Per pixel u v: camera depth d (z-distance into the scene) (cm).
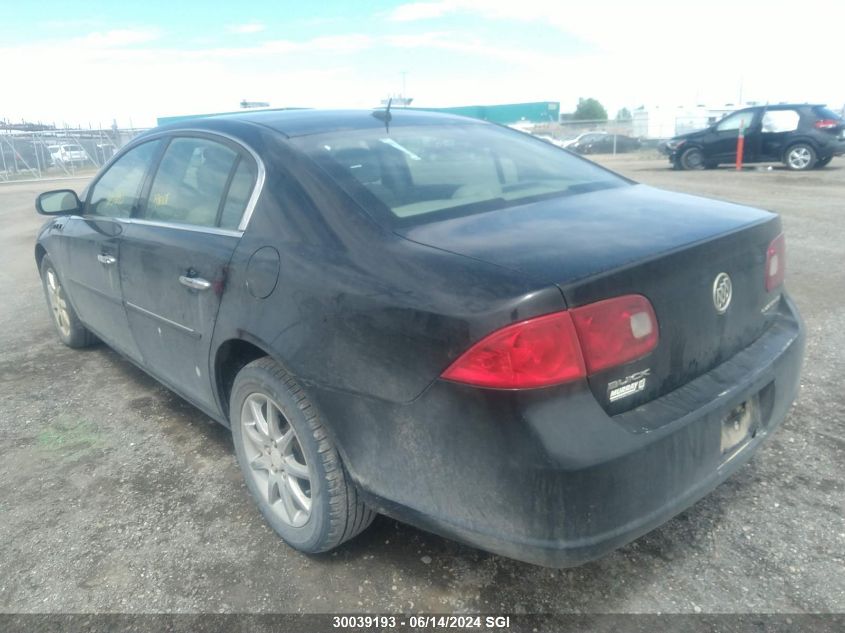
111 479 333
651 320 208
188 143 341
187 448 360
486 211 252
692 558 257
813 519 275
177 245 312
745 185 1344
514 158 321
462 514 207
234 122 322
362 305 220
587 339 194
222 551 274
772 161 1666
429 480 211
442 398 200
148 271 337
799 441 333
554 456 187
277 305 250
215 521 295
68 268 451
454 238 225
